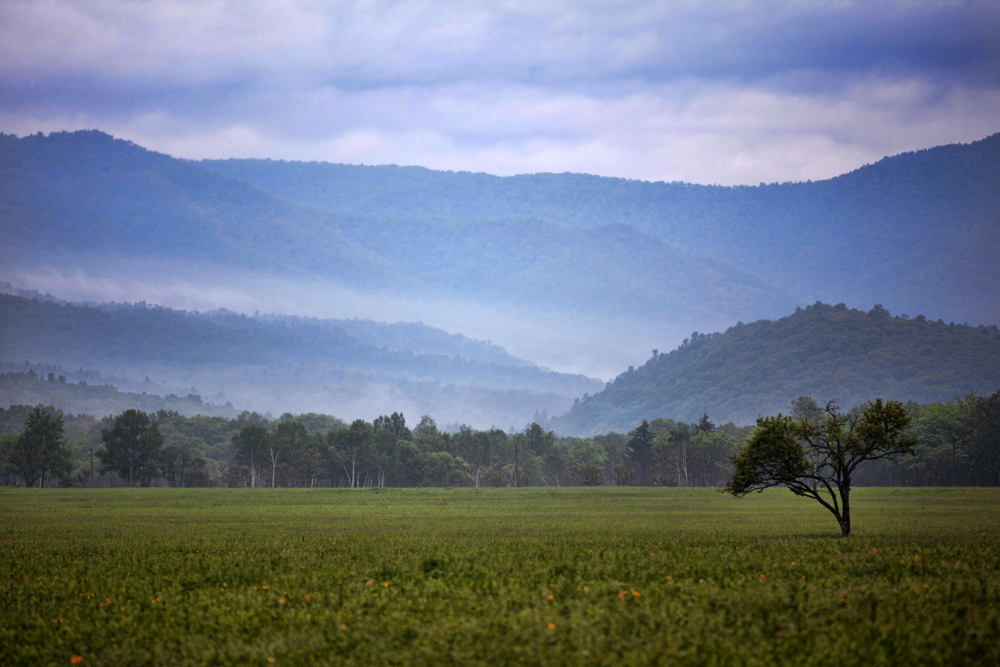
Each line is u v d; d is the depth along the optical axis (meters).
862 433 45.81
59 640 21.06
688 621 19.89
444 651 18.08
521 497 121.00
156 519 71.94
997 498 99.38
